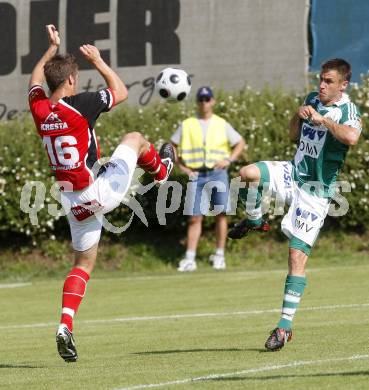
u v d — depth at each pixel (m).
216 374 19.20
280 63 51.09
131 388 17.83
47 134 21.70
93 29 53.41
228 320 30.64
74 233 22.53
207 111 46.97
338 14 50.22
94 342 26.77
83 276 22.25
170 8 52.47
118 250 51.38
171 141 47.50
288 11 50.88
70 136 21.55
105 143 49.88
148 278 45.75
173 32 52.47
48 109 21.56
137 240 51.78
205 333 27.55
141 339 26.94
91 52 21.98
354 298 34.75
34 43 54.00
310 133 23.42
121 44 53.03
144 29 52.78
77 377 19.78
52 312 35.81
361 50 49.94
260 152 48.84
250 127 49.31
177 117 50.66
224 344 24.72
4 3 54.41
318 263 48.28
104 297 39.69
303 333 25.97
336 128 22.53
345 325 27.30
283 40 51.00
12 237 52.38
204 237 50.88
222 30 51.94
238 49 51.62
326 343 23.58
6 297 41.31
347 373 18.50
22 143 49.78
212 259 49.22
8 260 51.84
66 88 21.75
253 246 51.00
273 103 50.22
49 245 51.47
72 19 53.62
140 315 33.53
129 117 51.28
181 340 26.16
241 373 19.17
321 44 50.53
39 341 27.70
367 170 48.72
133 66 52.88
